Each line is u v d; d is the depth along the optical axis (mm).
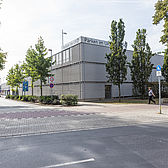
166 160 3949
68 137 6137
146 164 3734
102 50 26609
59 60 30656
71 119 9945
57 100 19703
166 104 17672
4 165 3791
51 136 6344
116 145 5094
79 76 24672
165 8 16734
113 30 21953
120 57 21516
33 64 23266
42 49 23672
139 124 8352
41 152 4602
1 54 18266
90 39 25297
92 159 4055
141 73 22594
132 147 4891
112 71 21609
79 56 24766
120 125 8156
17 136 6445
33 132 6949
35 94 42219
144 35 22797
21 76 37875
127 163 3793
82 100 23844
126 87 29688
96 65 25719
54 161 3979
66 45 28125
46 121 9430
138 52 23078
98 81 25719
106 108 15031
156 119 9539
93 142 5438
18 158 4195
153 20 18000
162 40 17750
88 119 9859
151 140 5582
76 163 3838
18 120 9836
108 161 3920
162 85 22516
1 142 5664
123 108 14773
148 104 17812
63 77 29141
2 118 10570
